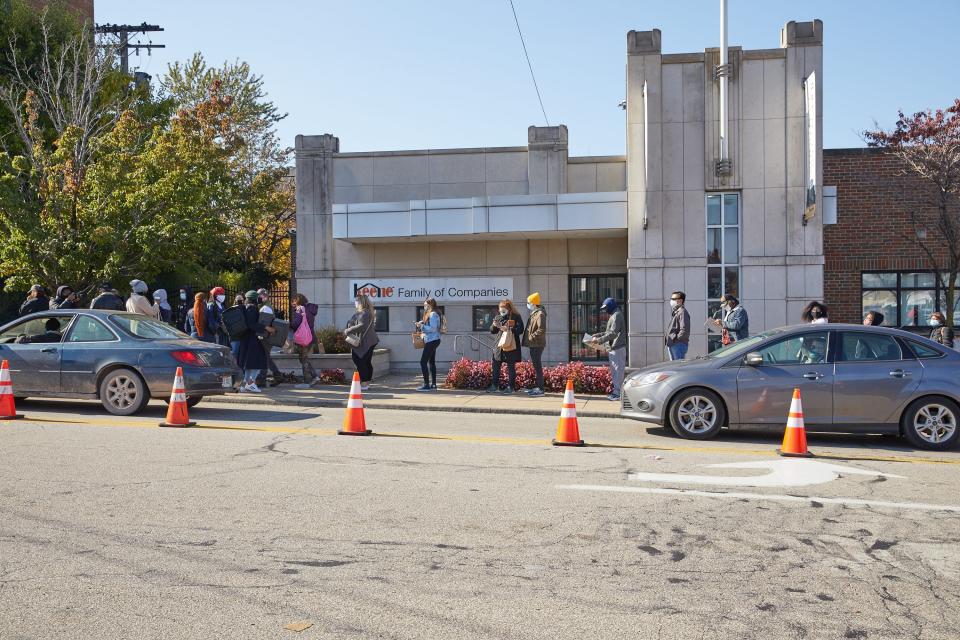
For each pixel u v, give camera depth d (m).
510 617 4.58
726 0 17.91
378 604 4.75
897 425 10.16
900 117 19.62
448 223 19.17
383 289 20.94
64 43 25.73
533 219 18.75
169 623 4.46
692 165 18.17
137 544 5.81
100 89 25.78
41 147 20.20
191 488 7.42
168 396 11.88
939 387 10.02
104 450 9.18
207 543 5.84
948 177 18.53
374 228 19.61
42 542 5.84
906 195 19.56
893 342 10.42
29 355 12.02
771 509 6.90
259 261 36.84
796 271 17.91
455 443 10.05
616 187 20.09
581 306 20.42
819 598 4.92
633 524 6.41
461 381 16.81
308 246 21.17
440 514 6.64
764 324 18.02
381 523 6.37
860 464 8.95
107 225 18.97
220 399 14.42
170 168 20.17
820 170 17.59
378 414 13.30
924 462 9.14
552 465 8.66
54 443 9.56
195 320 15.28
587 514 6.69
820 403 10.25
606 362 20.25
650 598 4.89
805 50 17.91
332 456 9.02
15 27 25.12
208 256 29.16
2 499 6.98
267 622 4.48
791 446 9.45
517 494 7.32
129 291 21.05
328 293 21.14
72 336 12.16
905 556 5.71
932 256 19.00
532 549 5.79
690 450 9.72
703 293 18.11
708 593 4.98
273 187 33.34
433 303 16.53
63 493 7.20
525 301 20.52
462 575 5.25
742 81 18.08
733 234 18.25
